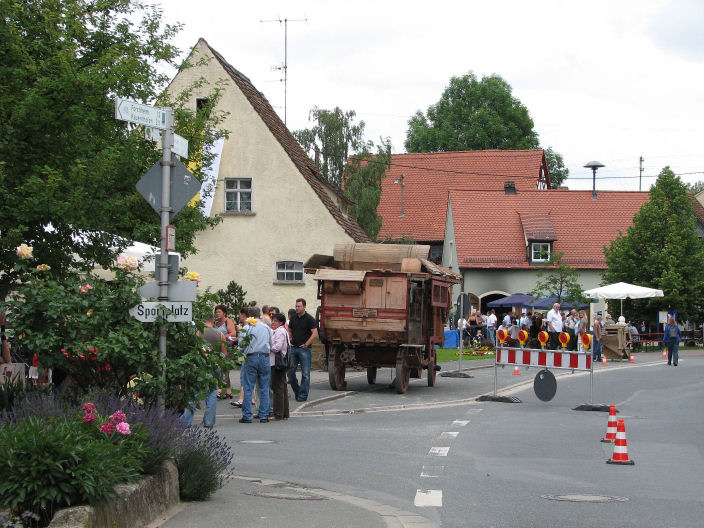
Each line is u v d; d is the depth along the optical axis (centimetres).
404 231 6675
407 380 2294
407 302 2230
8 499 640
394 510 884
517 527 816
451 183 6919
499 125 7688
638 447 1355
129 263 1009
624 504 923
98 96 1427
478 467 1161
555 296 4519
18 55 1401
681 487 1024
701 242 5150
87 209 1424
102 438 743
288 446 1334
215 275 3547
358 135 5231
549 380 2023
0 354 1305
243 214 3541
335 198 4269
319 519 809
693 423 1672
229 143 3550
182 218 1862
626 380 2725
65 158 1436
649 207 5091
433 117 8056
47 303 957
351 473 1109
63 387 969
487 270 5678
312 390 2291
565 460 1223
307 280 3512
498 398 2095
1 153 1371
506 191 6250
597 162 6056
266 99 4125
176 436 874
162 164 1012
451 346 4494
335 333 2267
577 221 5903
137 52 1647
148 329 988
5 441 658
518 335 2061
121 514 698
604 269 5631
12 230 1330
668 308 5044
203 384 989
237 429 1545
